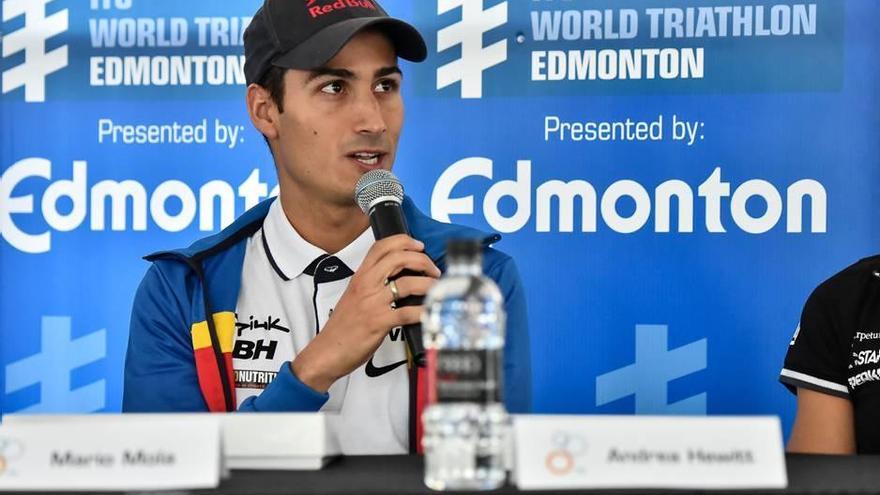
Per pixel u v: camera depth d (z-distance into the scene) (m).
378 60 4.95
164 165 6.53
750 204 6.28
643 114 6.33
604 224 6.35
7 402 6.54
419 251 4.44
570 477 2.92
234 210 6.51
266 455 3.35
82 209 6.55
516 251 6.39
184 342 5.01
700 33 6.30
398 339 4.93
